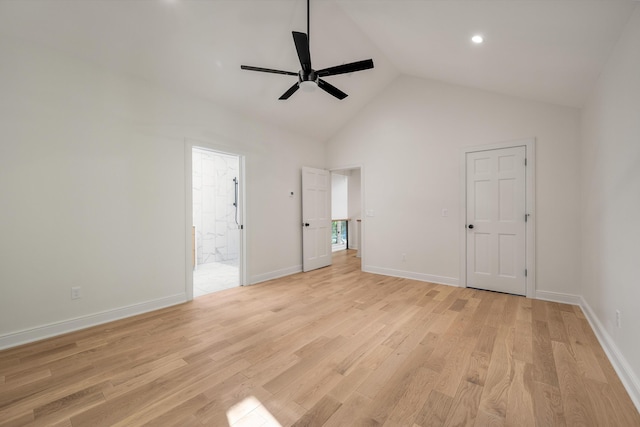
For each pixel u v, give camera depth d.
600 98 2.46
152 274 3.17
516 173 3.57
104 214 2.82
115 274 2.89
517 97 3.54
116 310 2.90
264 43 3.11
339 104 4.61
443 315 2.95
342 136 5.27
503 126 3.64
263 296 3.65
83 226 2.69
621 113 1.98
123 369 1.99
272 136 4.54
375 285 4.12
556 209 3.34
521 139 3.52
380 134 4.75
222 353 2.21
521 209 3.54
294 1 2.78
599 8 1.75
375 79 4.39
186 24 2.65
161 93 3.23
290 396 1.70
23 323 2.39
